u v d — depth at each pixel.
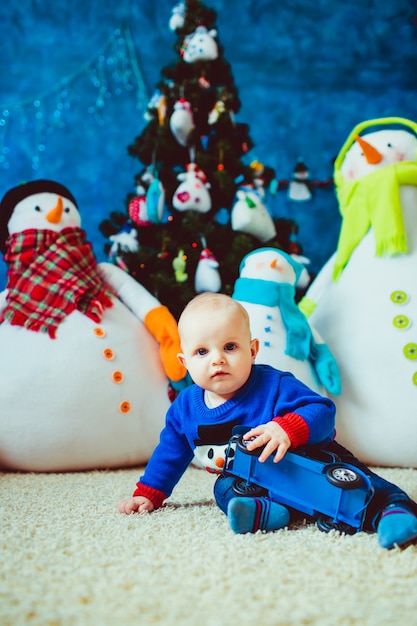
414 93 3.69
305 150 3.66
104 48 3.62
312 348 2.00
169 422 1.38
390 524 0.99
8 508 1.32
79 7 3.63
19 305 2.04
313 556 0.95
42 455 1.91
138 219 2.48
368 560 0.93
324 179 3.63
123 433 1.97
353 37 3.72
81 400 1.92
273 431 1.14
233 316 1.27
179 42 2.65
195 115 2.60
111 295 2.17
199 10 2.64
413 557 0.95
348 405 2.01
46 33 3.60
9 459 1.93
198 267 2.38
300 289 2.43
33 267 2.09
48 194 2.22
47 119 3.54
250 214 2.39
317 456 1.21
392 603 0.77
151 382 2.05
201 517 1.22
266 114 3.66
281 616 0.73
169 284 2.36
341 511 1.08
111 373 1.97
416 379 1.96
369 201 2.14
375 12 3.74
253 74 3.67
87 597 0.78
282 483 1.14
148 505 1.30
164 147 2.54
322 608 0.75
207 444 1.29
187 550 0.99
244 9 3.70
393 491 1.09
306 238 3.61
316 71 3.69
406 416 1.95
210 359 1.24
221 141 2.50
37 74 3.57
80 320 2.02
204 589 0.82
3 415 1.90
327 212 3.63
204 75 2.57
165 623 0.71
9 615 0.73
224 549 0.99
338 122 3.68
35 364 1.92
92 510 1.30
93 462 1.97
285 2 3.71
